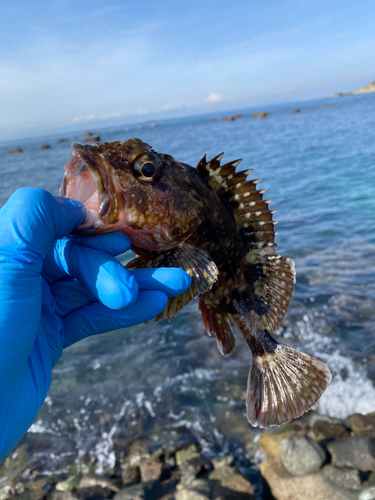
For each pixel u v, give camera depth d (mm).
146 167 209
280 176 2156
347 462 409
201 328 738
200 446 478
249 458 454
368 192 1542
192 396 562
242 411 522
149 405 554
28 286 152
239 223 272
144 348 693
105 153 203
